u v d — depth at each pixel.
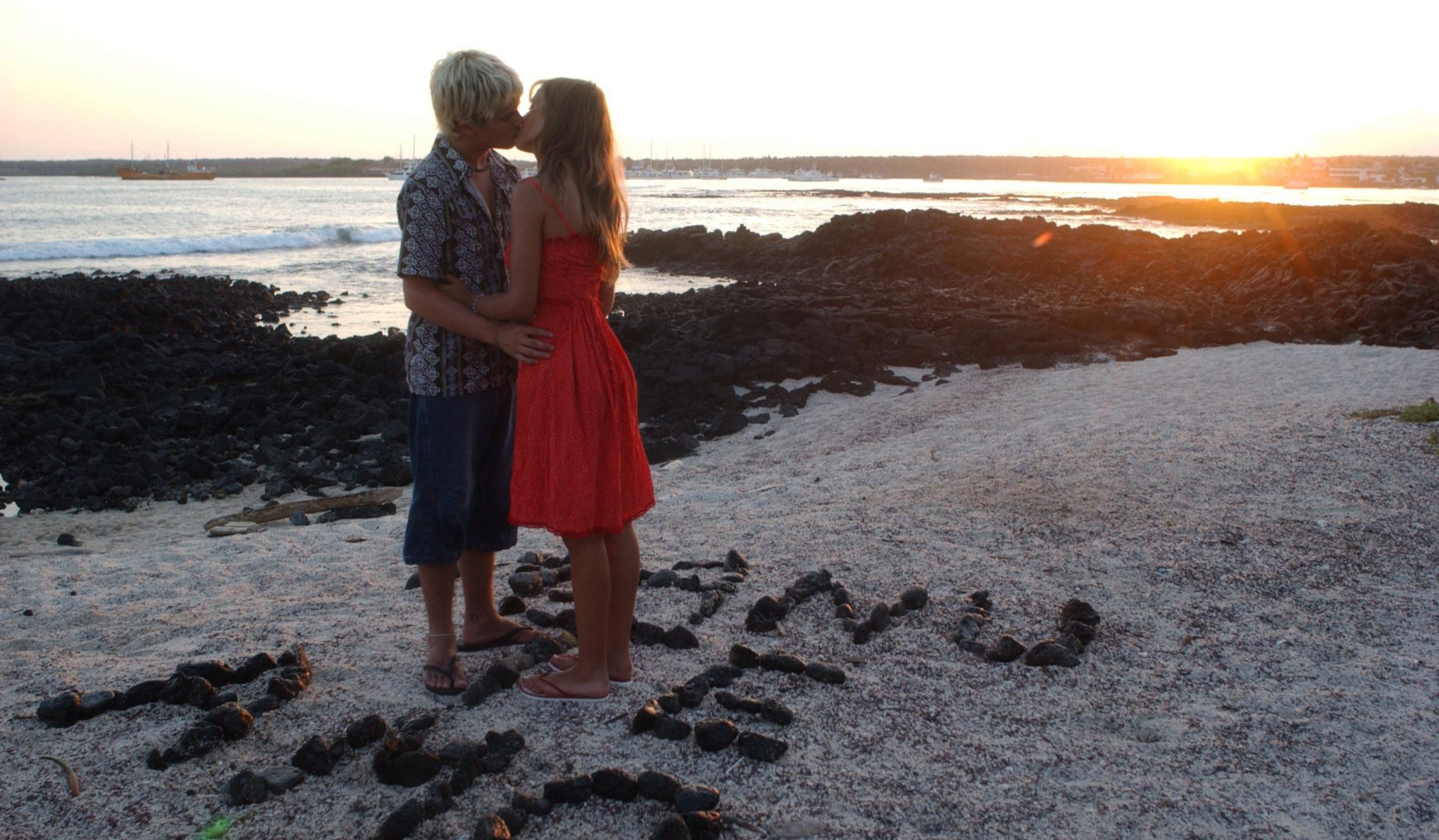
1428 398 8.07
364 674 3.55
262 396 11.15
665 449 9.04
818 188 172.75
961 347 12.62
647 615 4.09
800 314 13.57
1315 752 3.04
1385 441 6.58
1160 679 3.53
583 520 3.09
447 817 2.70
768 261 32.00
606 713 3.23
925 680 3.52
